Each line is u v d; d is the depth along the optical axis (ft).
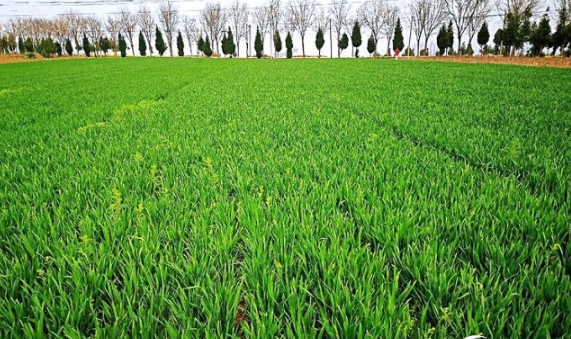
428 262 7.17
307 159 15.34
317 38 319.47
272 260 7.69
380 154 15.65
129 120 27.68
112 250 8.13
